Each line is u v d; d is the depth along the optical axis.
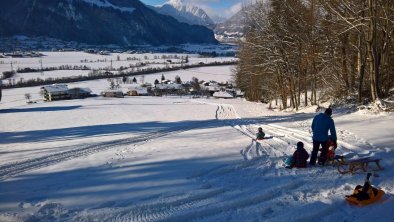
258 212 7.57
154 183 9.85
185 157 13.23
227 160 12.30
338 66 31.42
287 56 35.97
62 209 8.19
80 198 8.91
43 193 9.51
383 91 24.84
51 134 28.17
